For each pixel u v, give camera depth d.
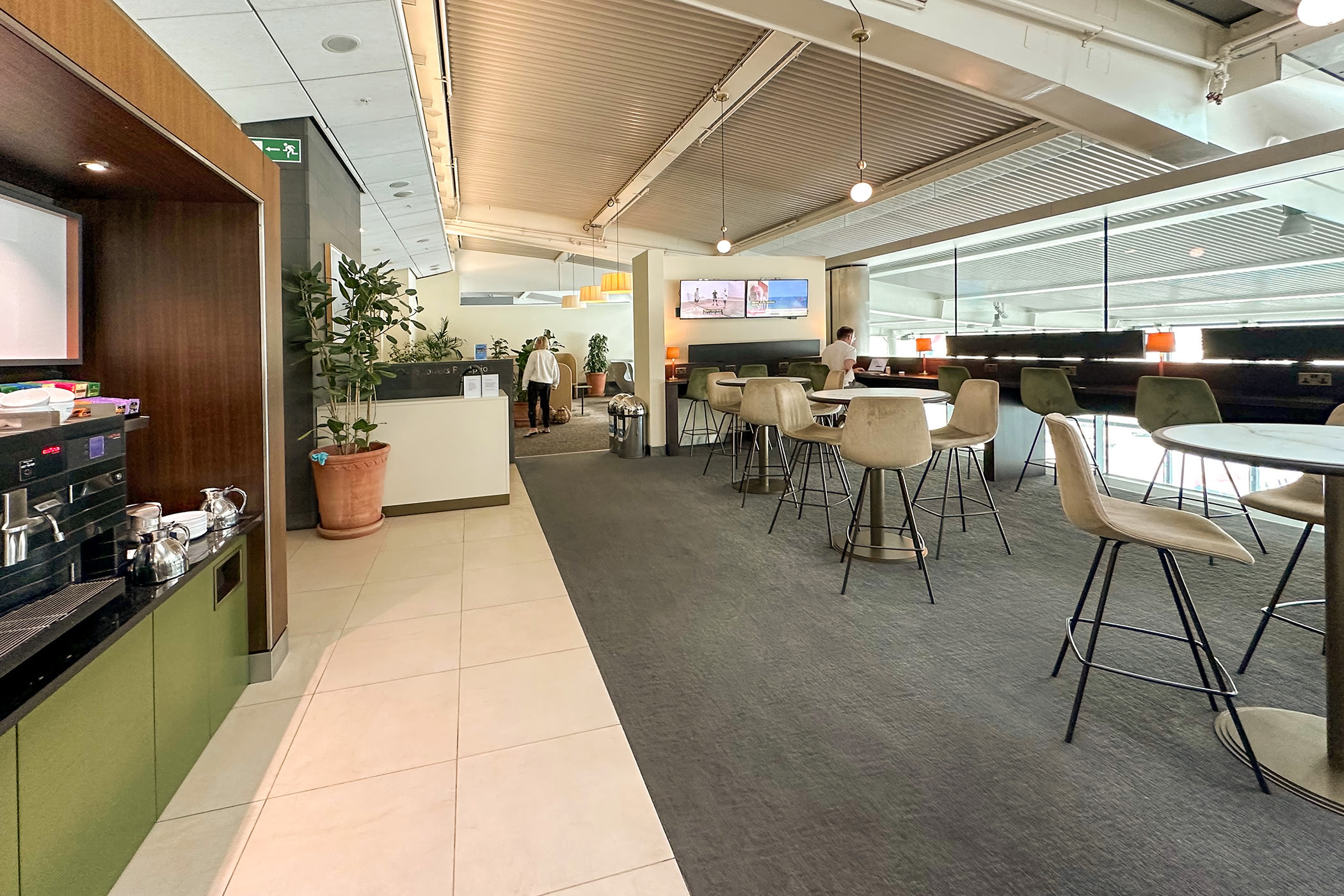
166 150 1.75
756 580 3.45
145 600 1.61
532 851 1.58
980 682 2.34
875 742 2.00
